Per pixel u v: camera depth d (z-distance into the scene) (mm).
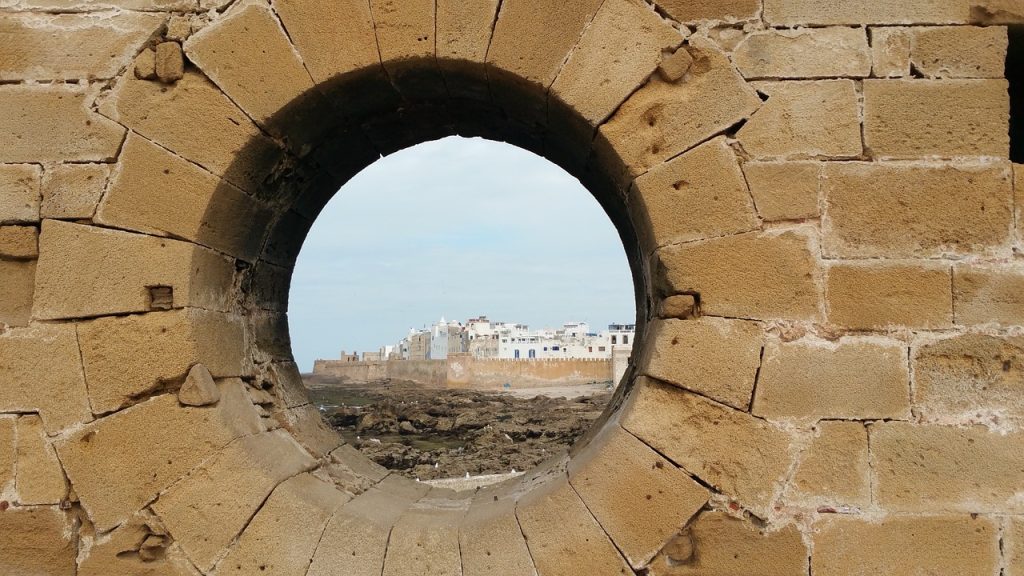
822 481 3668
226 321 4410
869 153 3805
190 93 3965
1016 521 3602
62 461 3859
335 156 4988
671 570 3699
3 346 3898
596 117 3896
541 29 3910
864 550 3631
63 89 3996
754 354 3740
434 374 60438
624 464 3779
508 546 3818
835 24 3861
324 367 94750
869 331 3730
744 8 3889
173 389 3924
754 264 3779
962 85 3809
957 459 3646
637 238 4488
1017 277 3721
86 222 3945
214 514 3838
